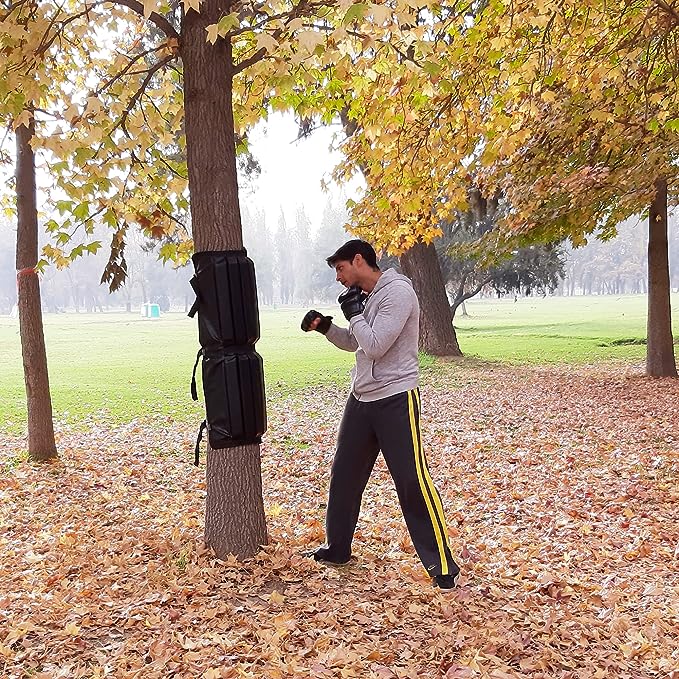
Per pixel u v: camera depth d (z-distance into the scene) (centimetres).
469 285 3834
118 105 521
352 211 790
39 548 508
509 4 617
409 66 492
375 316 396
